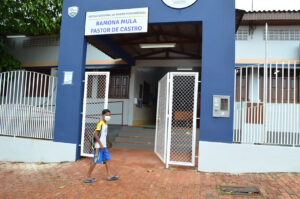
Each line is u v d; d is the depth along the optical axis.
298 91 9.22
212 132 5.92
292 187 4.84
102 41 8.03
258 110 5.85
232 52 6.01
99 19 7.04
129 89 11.48
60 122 7.12
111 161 6.77
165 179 5.43
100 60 11.89
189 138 7.72
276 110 5.77
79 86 7.07
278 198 4.43
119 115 11.55
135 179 5.44
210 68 6.05
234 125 6.17
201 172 5.87
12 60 12.12
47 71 13.12
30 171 6.34
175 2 6.45
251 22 9.82
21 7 10.15
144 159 7.04
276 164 5.62
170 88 6.31
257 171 5.68
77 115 7.02
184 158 6.95
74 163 6.71
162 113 7.02
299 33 9.80
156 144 7.68
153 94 14.32
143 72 12.55
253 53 9.95
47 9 10.39
